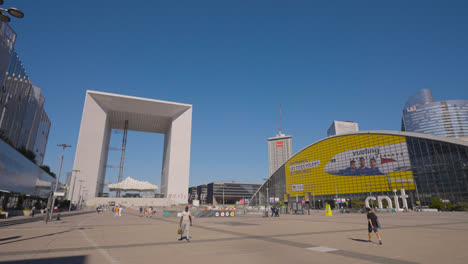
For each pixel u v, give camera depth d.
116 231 17.11
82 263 7.46
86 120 129.00
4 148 46.38
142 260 7.88
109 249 9.84
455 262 7.29
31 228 19.48
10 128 73.06
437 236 13.17
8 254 8.84
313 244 10.86
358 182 90.25
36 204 63.12
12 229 18.55
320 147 105.81
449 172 70.19
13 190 52.72
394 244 10.62
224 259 8.00
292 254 8.71
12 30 60.34
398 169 81.06
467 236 13.11
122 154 157.25
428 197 72.94
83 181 121.94
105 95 133.88
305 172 109.25
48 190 89.75
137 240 12.40
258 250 9.53
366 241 11.61
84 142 126.44
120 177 154.50
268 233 15.35
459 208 62.56
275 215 40.81
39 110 101.19
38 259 8.03
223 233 15.48
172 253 9.01
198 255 8.64
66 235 14.60
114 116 148.00
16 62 72.56
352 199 89.94
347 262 7.44
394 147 83.56
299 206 53.16
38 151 107.88
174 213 41.84
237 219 32.84
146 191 157.38
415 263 7.23
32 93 90.19
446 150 71.88
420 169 76.19
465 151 68.19
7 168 48.53
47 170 102.31
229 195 192.75
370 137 90.25
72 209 83.06
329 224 22.55
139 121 156.62
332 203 96.31
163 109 145.75
